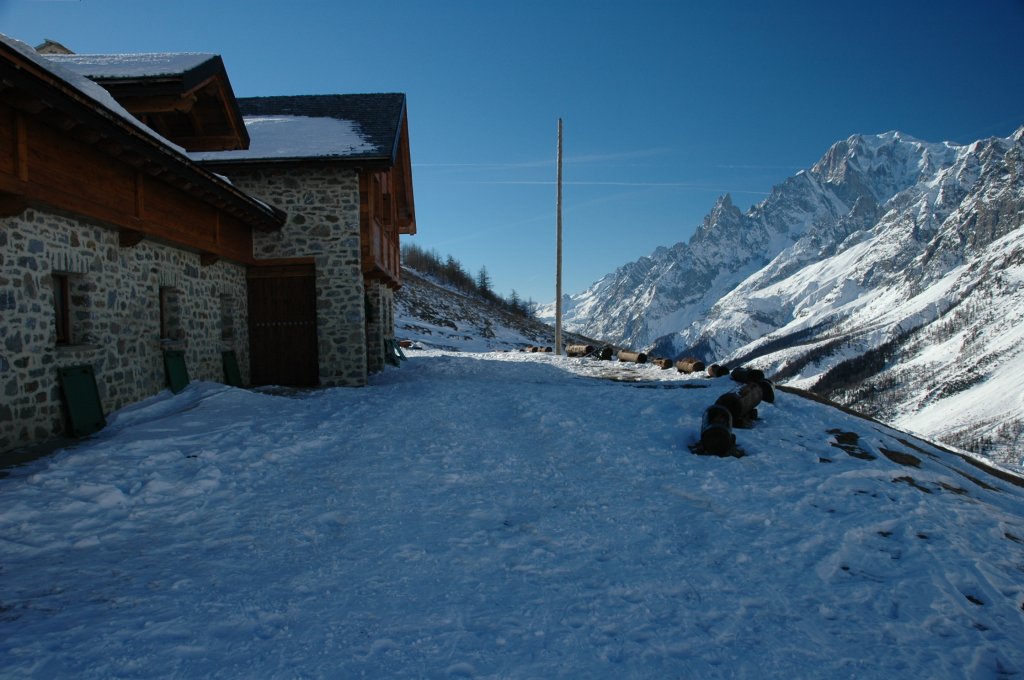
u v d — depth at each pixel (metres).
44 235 7.45
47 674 3.02
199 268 11.81
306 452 7.84
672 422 9.48
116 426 8.45
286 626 3.70
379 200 16.19
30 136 6.70
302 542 5.08
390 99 17.00
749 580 4.64
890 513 6.05
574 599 4.22
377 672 3.26
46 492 5.62
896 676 3.53
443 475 6.95
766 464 7.55
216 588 4.14
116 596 3.93
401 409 10.27
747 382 11.12
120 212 8.52
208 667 3.21
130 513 5.51
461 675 3.27
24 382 7.11
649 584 4.49
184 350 11.11
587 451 8.08
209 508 5.79
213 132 13.88
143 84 11.07
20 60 5.67
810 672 3.51
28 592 3.92
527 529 5.50
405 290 43.41
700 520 5.80
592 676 3.33
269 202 14.10
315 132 14.80
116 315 8.99
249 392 11.03
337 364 14.03
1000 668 3.75
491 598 4.18
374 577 4.44
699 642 3.75
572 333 61.53
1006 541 5.76
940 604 4.39
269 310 14.26
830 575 4.79
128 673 3.10
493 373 17.00
